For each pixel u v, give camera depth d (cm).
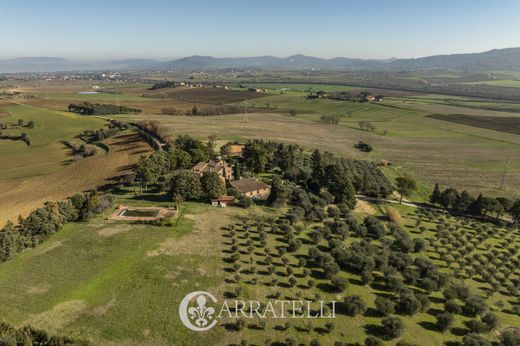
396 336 4747
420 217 9738
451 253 7588
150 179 10088
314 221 8638
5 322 4625
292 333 4759
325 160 14225
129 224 7806
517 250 7938
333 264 6181
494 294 6219
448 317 4997
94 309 5006
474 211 10406
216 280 5828
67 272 5875
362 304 5178
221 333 4675
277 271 6234
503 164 16162
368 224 8419
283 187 9469
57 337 4175
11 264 6103
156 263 6228
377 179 12988
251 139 18025
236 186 9931
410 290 5778
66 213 7750
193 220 8094
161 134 16238
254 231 7738
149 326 4719
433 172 15050
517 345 4666
